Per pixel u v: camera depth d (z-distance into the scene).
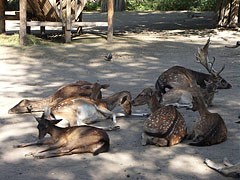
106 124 5.96
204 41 15.53
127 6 34.62
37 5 14.51
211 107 6.96
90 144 4.81
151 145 5.13
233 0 19.16
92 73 9.95
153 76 9.57
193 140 5.14
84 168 4.43
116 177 4.23
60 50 13.07
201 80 7.66
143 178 4.21
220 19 19.80
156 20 24.33
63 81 8.98
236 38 16.36
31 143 5.09
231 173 4.24
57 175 4.26
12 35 14.95
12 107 6.78
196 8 32.72
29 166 4.49
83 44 14.32
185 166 4.52
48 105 5.86
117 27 20.59
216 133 5.09
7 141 5.27
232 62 11.40
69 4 14.14
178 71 7.41
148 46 14.19
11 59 11.52
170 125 5.04
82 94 6.33
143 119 6.28
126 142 5.25
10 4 29.53
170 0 34.41
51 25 14.12
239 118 6.30
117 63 11.30
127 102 6.29
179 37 16.66
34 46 13.56
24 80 9.04
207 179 4.20
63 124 5.63
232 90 8.20
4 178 4.18
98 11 32.44
